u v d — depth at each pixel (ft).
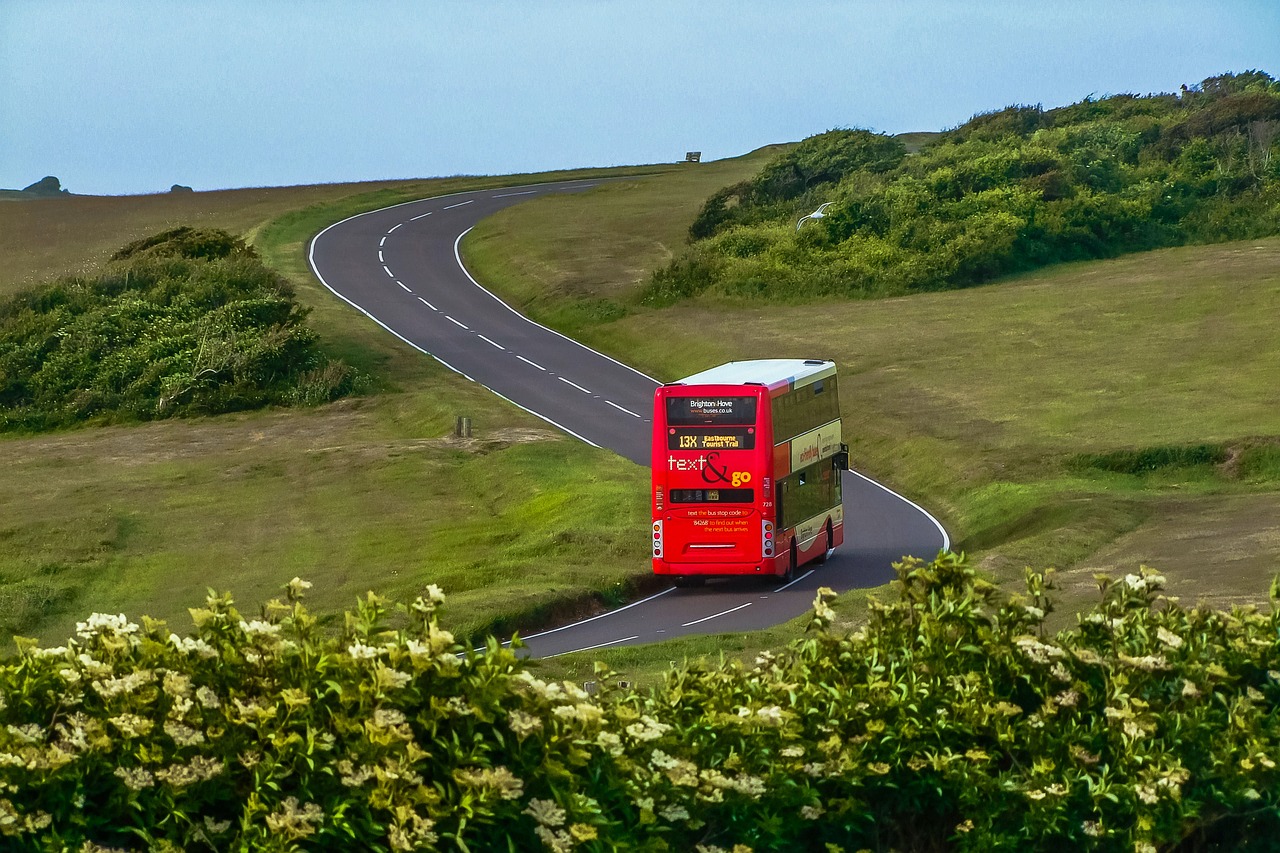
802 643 28.17
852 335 222.48
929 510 146.92
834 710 24.97
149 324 234.17
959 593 28.17
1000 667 26.58
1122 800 24.00
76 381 217.77
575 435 183.73
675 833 22.76
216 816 20.57
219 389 211.61
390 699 20.63
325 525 142.41
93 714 20.86
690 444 112.37
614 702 25.16
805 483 121.19
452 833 19.84
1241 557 96.73
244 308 232.53
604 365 227.61
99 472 172.04
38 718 21.06
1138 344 200.85
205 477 166.20
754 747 23.68
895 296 250.37
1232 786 24.98
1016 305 233.55
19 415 209.36
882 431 173.17
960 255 256.93
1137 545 108.78
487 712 20.94
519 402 203.31
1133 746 24.40
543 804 20.34
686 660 29.27
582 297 266.36
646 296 263.90
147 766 20.07
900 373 198.39
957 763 24.26
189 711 20.59
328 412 203.62
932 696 25.38
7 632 114.11
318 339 229.04
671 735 23.54
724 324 237.25
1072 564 105.60
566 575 114.21
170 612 115.85
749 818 22.95
